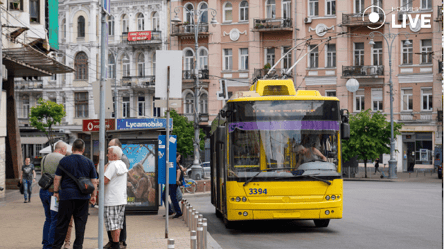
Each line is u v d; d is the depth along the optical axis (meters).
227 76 51.59
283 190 12.48
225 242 11.79
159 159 13.73
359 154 43.59
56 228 9.04
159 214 17.09
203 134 49.81
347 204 20.94
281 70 49.50
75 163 9.13
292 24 49.56
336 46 48.59
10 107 28.42
